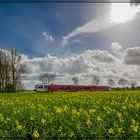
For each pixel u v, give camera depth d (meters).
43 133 11.35
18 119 13.44
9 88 71.00
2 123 12.78
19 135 11.47
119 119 13.81
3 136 11.32
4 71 70.94
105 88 78.38
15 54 71.50
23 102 24.05
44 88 68.50
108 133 11.66
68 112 14.77
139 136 11.55
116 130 11.81
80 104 21.58
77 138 11.31
